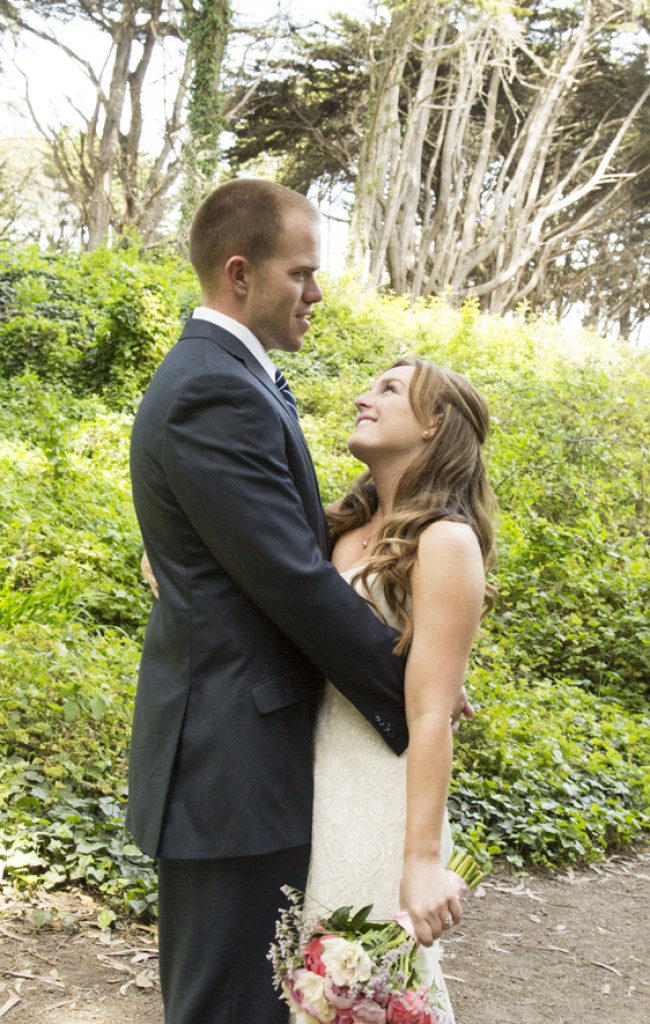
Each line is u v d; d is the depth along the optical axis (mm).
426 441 2090
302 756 1917
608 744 5688
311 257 2020
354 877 1890
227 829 1814
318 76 30922
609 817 4914
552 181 34312
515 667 7059
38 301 15992
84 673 4297
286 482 1872
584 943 3781
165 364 1966
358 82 31016
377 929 1750
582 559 8102
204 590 1881
